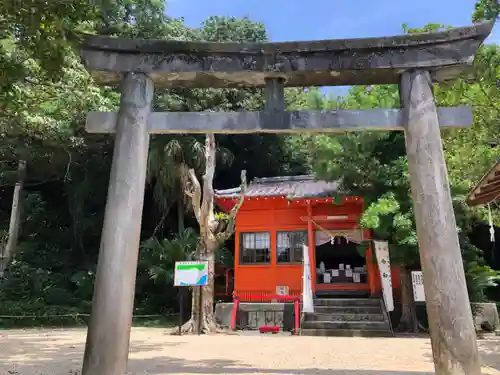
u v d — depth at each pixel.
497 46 9.51
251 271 16.73
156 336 12.58
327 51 5.88
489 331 13.78
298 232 16.58
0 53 6.65
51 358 7.49
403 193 13.30
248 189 17.69
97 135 21.47
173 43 5.88
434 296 4.98
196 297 13.78
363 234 15.65
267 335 13.10
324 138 13.98
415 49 5.75
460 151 12.65
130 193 5.46
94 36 5.91
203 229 14.34
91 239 24.72
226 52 5.93
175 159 21.38
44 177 25.05
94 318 5.06
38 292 19.95
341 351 8.80
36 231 24.67
